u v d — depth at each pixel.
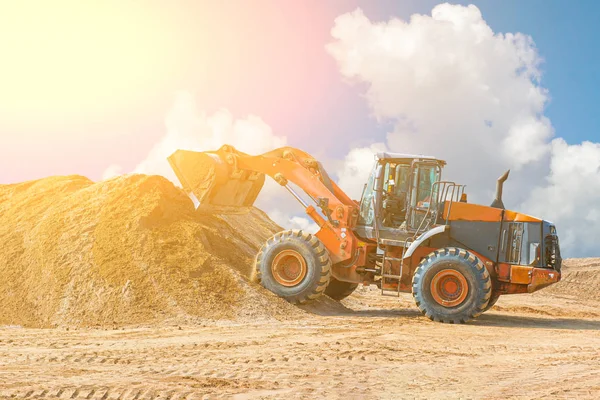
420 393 7.40
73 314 13.57
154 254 15.02
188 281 14.57
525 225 15.78
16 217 17.00
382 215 16.30
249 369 8.45
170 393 6.89
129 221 15.79
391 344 11.24
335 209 16.33
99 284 14.26
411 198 16.06
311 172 16.98
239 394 7.01
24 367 8.14
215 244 16.62
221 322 13.42
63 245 15.28
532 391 7.72
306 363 9.05
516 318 17.44
